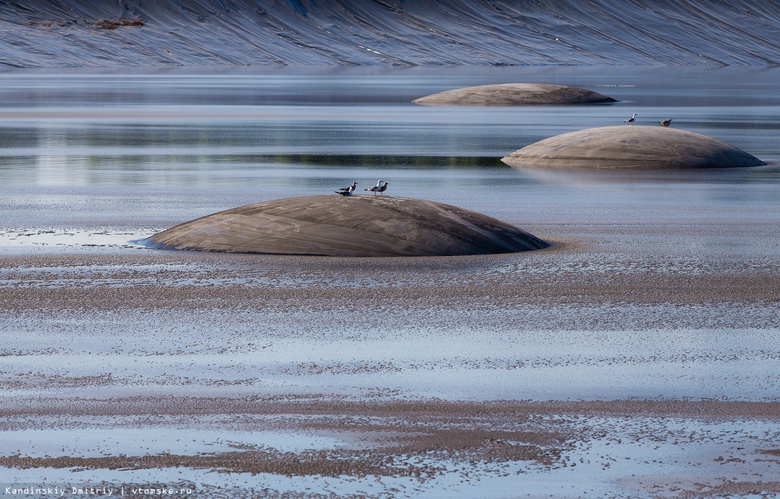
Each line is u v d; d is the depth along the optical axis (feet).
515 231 190.80
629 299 144.87
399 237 180.55
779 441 91.56
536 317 134.21
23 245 185.47
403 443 90.53
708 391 104.73
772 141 449.06
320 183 289.94
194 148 399.65
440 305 140.77
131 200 249.55
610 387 105.81
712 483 82.64
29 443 90.17
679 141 341.82
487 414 97.81
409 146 419.13
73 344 120.88
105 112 636.07
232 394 103.30
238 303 141.49
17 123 531.50
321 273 161.79
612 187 283.79
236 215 189.16
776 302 143.33
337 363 113.80
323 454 87.97
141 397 102.27
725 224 217.36
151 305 140.15
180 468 84.99
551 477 83.71
